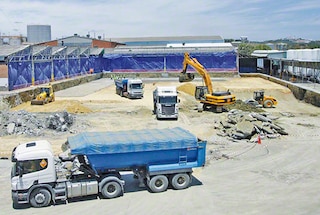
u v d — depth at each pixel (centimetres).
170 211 1609
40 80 5725
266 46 13775
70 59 7112
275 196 1797
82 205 1672
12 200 1720
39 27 12038
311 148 2720
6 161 2369
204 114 4019
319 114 4141
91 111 4106
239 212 1603
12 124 3062
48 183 1645
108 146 1681
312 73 6359
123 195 1778
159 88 3725
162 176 1811
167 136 1852
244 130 2967
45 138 2903
